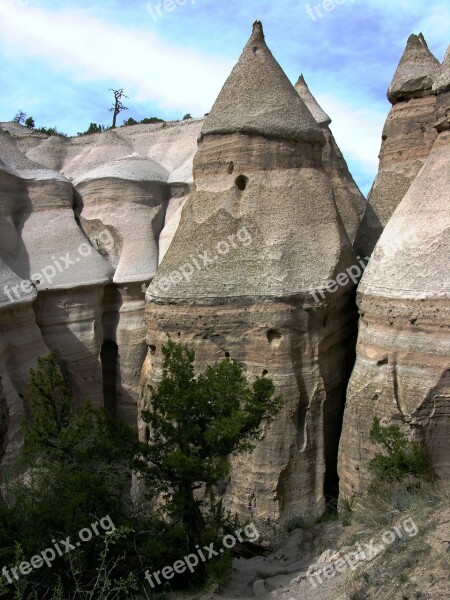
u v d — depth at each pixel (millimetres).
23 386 18531
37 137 29250
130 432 11188
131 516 10547
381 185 17781
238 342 14078
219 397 10391
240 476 13805
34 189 23188
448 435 12086
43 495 11445
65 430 12445
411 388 12203
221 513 12992
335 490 14414
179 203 24453
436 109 13961
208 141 15633
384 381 12578
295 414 13828
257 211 14727
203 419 10312
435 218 12820
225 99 15688
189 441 10266
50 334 21328
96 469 11703
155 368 14758
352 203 21000
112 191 23797
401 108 17828
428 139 17234
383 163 18172
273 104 15273
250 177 15039
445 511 9234
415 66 17672
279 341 13844
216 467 10047
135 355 22219
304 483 13859
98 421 11641
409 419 12164
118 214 23531
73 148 28422
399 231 13398
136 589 8836
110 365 23047
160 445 10383
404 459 11344
